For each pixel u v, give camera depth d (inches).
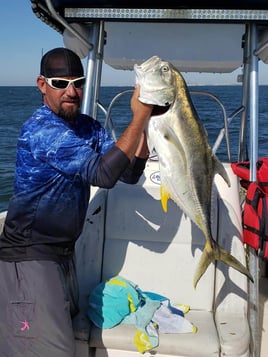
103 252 118.6
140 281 116.8
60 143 87.0
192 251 116.2
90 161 85.0
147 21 114.1
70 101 90.5
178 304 114.0
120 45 135.4
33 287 89.7
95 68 128.2
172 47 133.7
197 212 91.1
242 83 155.3
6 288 91.0
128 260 117.6
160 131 85.4
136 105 83.6
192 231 116.3
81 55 138.0
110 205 119.6
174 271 116.1
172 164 87.0
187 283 115.3
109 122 153.9
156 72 81.7
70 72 89.0
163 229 117.3
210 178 91.7
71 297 100.3
